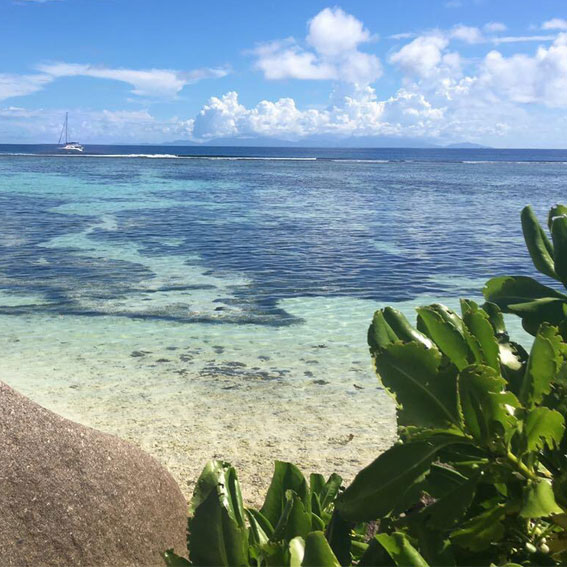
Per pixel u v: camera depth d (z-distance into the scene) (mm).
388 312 1187
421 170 76438
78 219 24219
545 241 1445
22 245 17938
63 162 76938
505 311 1388
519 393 1132
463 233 22188
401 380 989
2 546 2461
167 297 12086
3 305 11242
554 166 98750
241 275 14336
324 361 8562
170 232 21297
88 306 11281
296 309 11422
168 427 6273
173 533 2977
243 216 26250
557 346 1091
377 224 24328
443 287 13594
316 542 907
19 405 2734
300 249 18188
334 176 58312
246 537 1095
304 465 5441
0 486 2535
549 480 1006
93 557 2627
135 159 92875
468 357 1072
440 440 965
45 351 8773
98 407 6793
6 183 42094
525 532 1063
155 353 8781
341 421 6504
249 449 5766
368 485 953
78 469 2719
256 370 8156
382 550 1080
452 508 957
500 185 49219
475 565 1070
